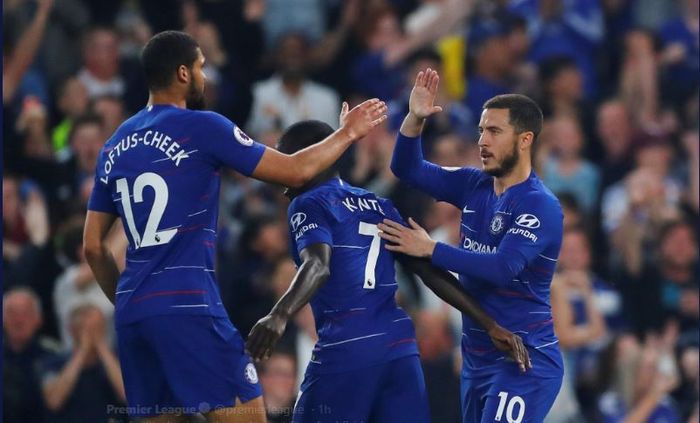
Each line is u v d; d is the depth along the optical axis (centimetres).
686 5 5212
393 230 2248
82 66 4644
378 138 4128
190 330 2062
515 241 2223
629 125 4675
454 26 4859
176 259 2064
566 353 3594
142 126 2102
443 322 3444
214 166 2084
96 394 3294
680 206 4400
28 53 4381
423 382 2262
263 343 2059
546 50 5003
